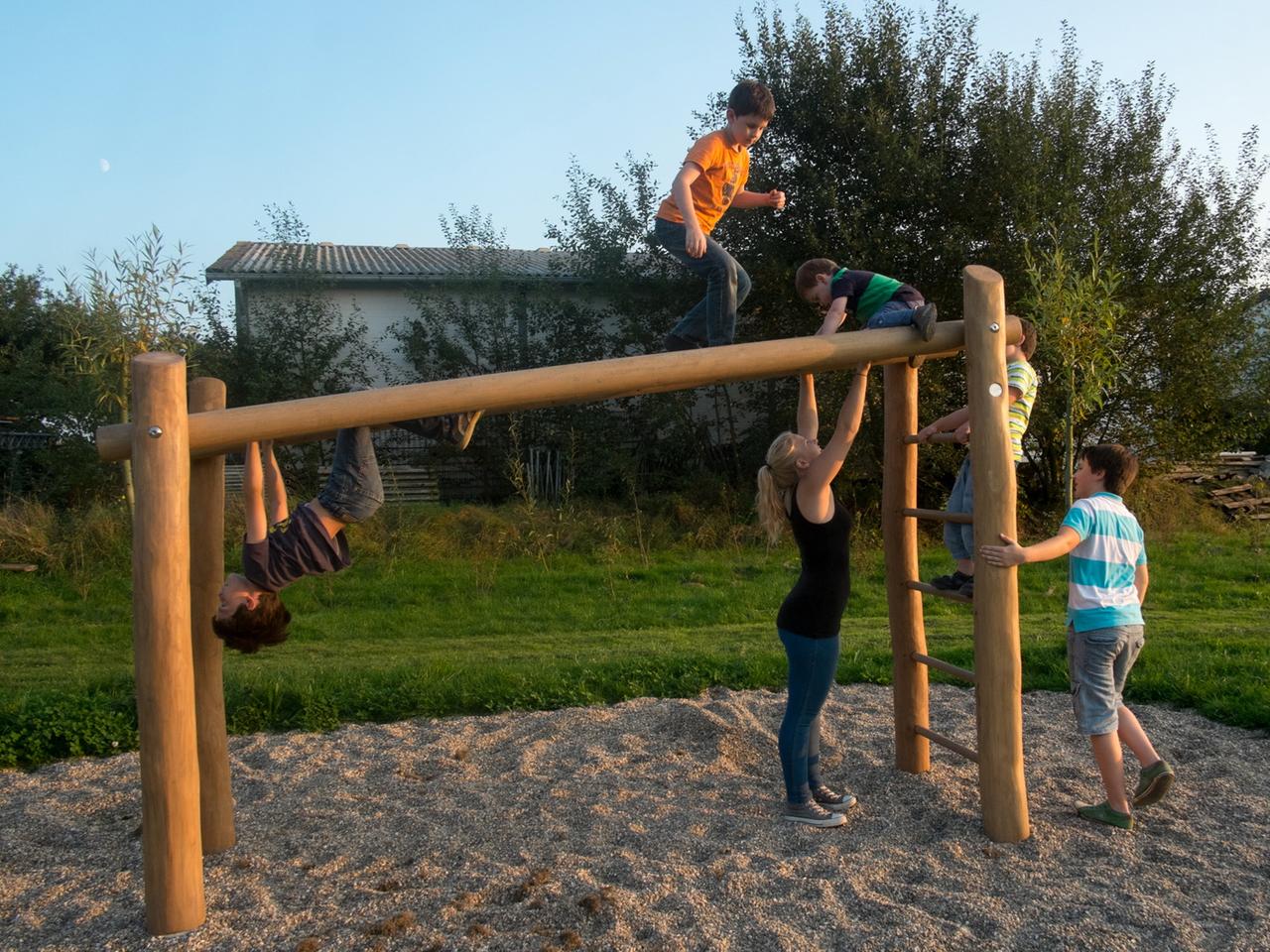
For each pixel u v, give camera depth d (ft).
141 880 13.44
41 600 36.29
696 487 55.83
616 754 18.76
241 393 56.08
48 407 50.26
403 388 12.48
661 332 60.70
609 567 43.24
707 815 15.47
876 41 53.16
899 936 11.31
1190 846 13.88
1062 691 22.31
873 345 13.79
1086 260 49.65
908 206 51.21
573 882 12.88
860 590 38.58
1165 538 49.98
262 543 12.48
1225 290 54.60
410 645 30.50
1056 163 51.31
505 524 46.83
